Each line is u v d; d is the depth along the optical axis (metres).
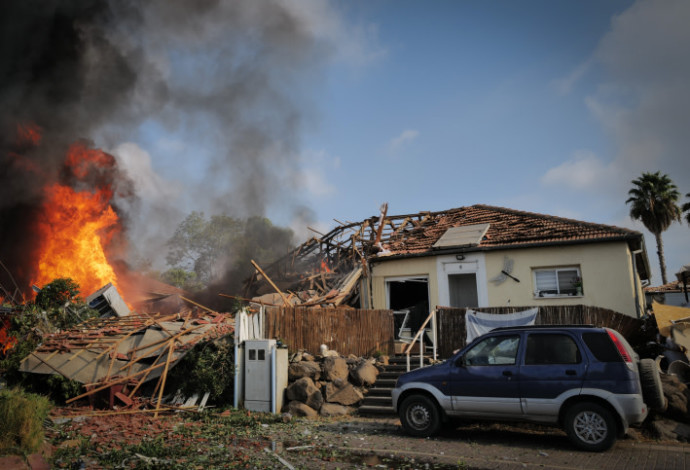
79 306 15.87
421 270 16.36
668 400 7.90
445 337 12.30
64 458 6.36
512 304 14.62
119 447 7.18
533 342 7.44
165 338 12.11
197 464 6.23
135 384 11.14
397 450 6.97
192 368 11.59
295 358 11.93
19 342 13.03
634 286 14.18
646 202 42.62
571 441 6.80
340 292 16.38
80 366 11.56
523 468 5.91
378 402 10.27
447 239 16.70
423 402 7.98
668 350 10.32
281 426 9.00
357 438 7.87
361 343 12.76
